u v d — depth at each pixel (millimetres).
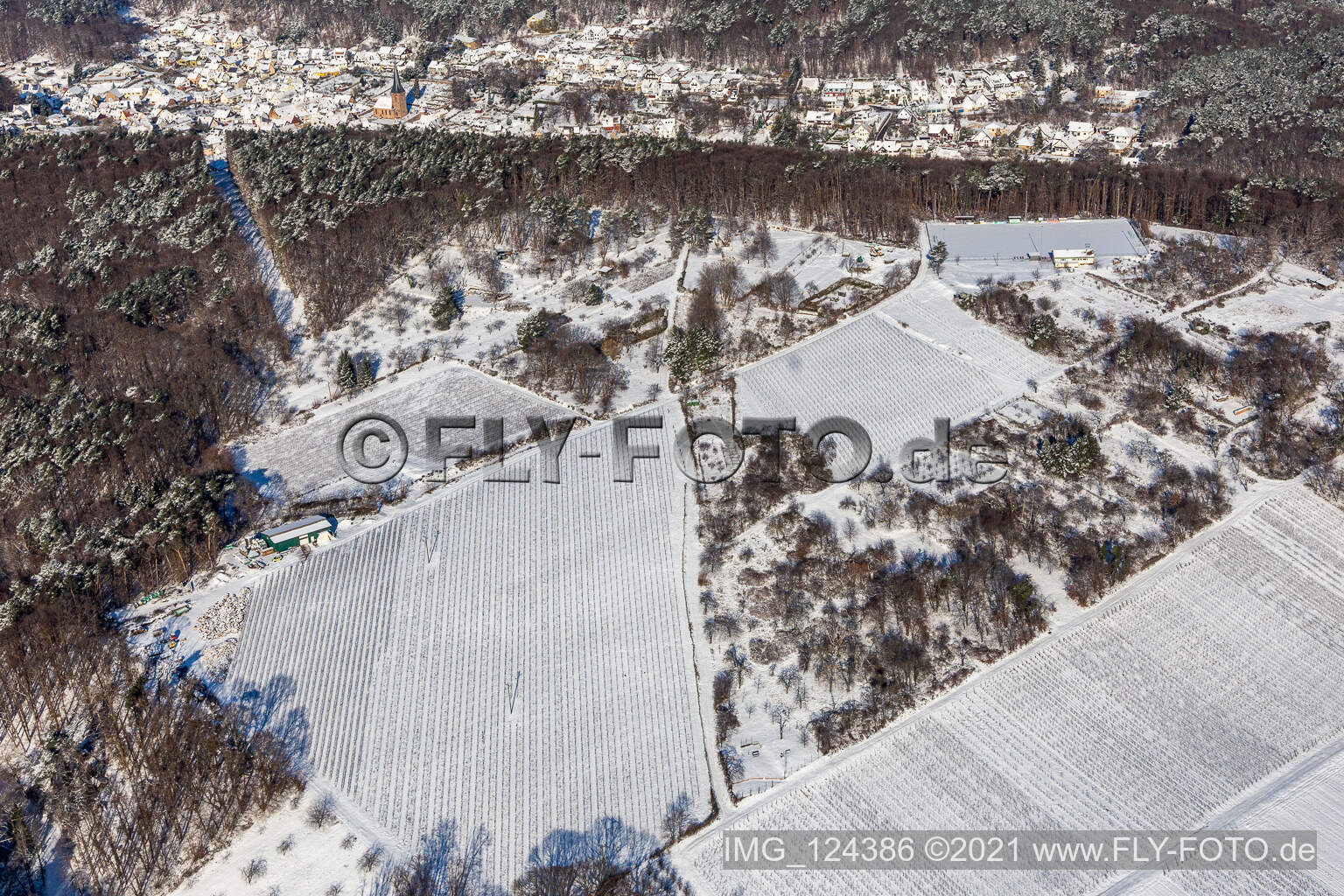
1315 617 180250
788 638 173625
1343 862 142375
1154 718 162750
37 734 157875
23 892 136000
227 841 142750
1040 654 171375
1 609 173000
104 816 145000
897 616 176625
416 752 157000
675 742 157625
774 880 138875
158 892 136750
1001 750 156750
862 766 153750
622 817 146875
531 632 177875
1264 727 162250
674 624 178125
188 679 165750
